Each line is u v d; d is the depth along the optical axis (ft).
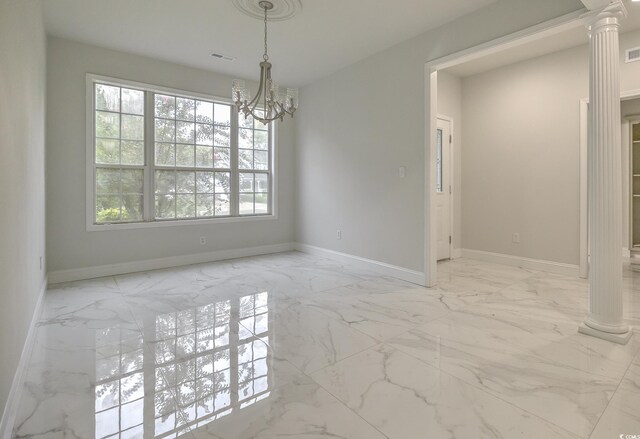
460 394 5.84
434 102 12.06
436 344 7.71
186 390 6.00
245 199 17.48
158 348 7.57
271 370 6.66
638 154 16.35
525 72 14.80
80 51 12.81
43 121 10.84
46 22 11.30
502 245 15.78
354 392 5.91
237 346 7.66
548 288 11.93
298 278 13.30
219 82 16.07
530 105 14.70
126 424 5.13
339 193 15.99
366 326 8.72
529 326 8.67
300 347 7.60
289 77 16.67
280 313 9.64
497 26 10.02
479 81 16.40
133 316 9.42
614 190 7.77
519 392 5.88
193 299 10.83
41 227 10.33
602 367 6.68
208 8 10.44
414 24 11.44
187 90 15.20
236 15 10.84
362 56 14.15
